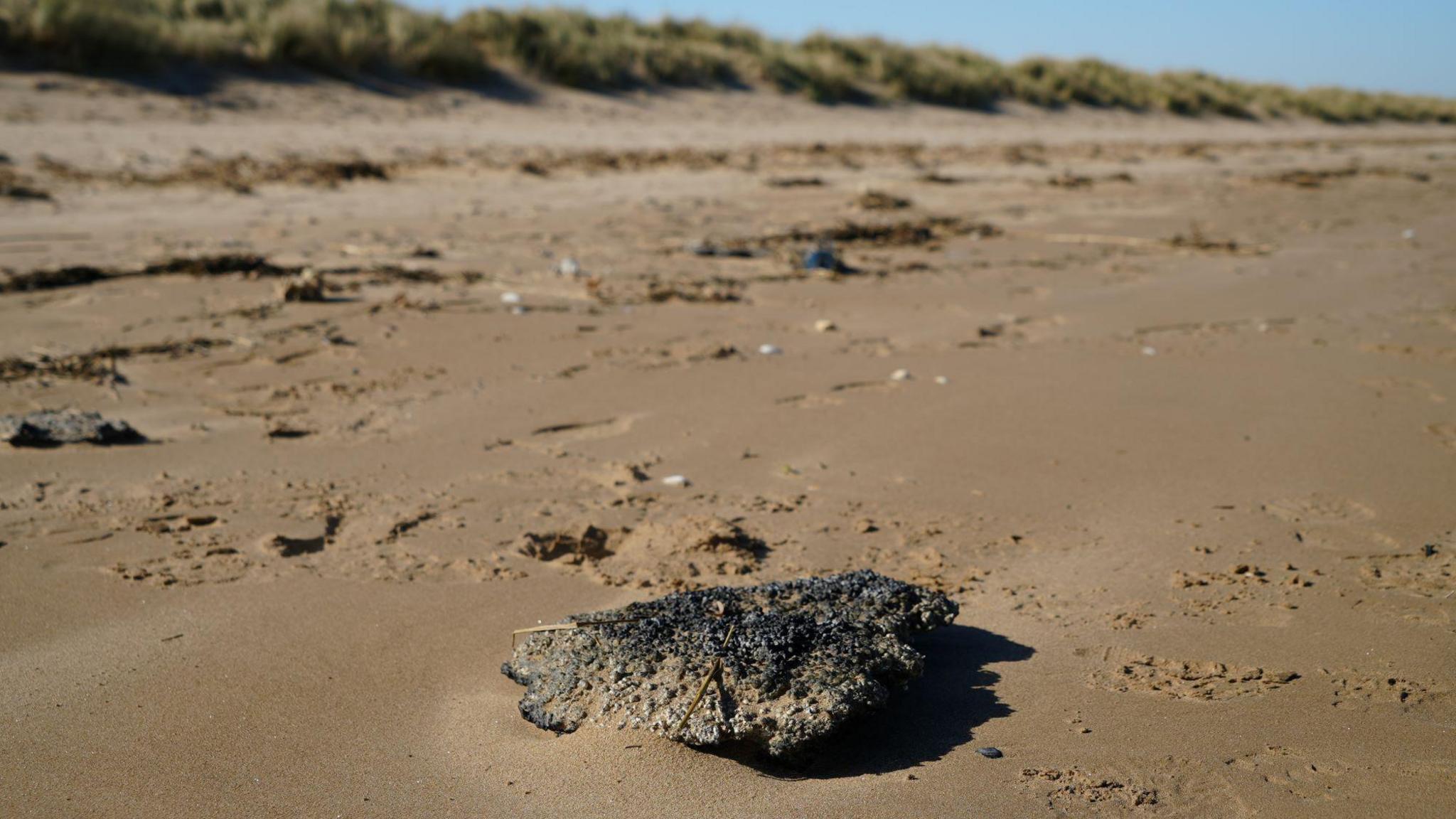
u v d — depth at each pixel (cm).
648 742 123
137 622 144
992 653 141
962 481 190
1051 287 347
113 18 571
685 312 293
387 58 709
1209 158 862
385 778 120
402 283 311
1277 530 174
